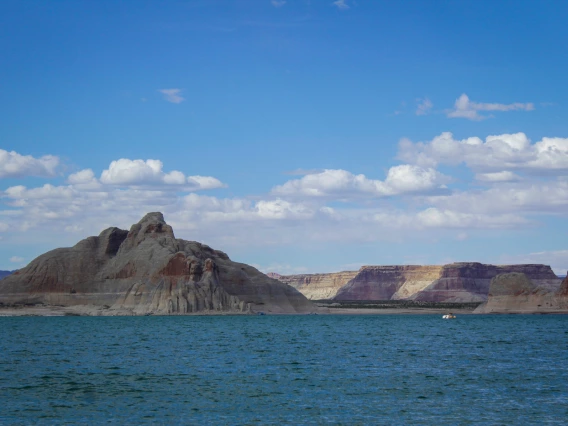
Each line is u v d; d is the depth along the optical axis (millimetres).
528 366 84938
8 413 55688
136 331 157375
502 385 69000
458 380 72375
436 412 55875
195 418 53875
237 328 171625
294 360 91812
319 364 87000
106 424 52031
